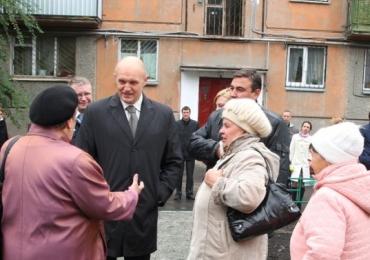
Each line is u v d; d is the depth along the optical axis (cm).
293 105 1683
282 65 1672
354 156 238
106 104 370
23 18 1311
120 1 1620
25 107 1348
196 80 1650
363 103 1703
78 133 373
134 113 369
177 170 383
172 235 616
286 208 285
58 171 239
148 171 364
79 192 240
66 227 240
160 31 1634
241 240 288
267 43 1662
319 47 1691
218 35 1650
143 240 364
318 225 224
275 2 1658
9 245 242
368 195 229
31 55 1619
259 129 301
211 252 291
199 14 1639
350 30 1634
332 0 1678
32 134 252
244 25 1653
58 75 1627
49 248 237
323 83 1695
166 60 1639
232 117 300
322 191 232
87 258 249
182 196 1094
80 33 1616
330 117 1695
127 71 362
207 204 294
